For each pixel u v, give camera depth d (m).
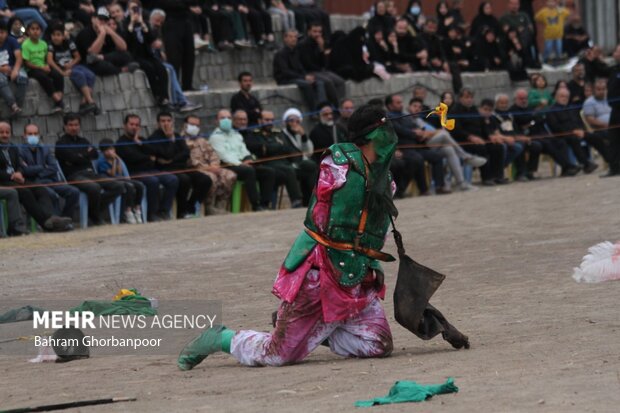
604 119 63.56
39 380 19.91
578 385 16.44
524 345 20.20
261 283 30.62
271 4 68.50
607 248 27.58
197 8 61.72
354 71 63.81
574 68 65.44
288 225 43.88
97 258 36.94
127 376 19.80
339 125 56.16
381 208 19.38
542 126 62.81
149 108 54.19
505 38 74.06
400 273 19.86
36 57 49.16
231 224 45.16
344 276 19.23
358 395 16.64
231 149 52.84
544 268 30.42
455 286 28.45
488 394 16.11
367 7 86.38
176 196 50.62
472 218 43.50
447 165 58.31
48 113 49.50
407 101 66.62
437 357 19.62
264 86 62.44
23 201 45.06
